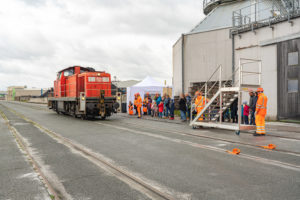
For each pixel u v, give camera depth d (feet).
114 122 48.85
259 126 31.81
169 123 47.37
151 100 68.39
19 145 25.81
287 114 46.14
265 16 71.31
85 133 34.01
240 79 32.78
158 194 12.84
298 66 44.19
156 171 16.76
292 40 45.24
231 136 31.50
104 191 13.26
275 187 13.76
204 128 39.78
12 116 64.03
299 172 16.49
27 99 320.29
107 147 24.68
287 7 56.70
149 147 24.63
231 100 39.55
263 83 51.08
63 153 22.24
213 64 74.69
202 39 77.51
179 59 88.28
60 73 68.64
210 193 12.92
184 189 13.48
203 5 102.17
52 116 64.18
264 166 17.90
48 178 15.46
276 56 48.57
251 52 54.29
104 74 56.34
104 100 54.39
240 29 56.49
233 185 14.07
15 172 16.60
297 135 31.65
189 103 52.70
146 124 45.27
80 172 16.66
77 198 12.36
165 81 76.95
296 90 44.62
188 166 17.92
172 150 23.24
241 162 18.97
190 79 80.79
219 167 17.66
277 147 24.53
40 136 31.71
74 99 54.60
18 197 12.44
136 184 14.34
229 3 87.35
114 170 17.10
